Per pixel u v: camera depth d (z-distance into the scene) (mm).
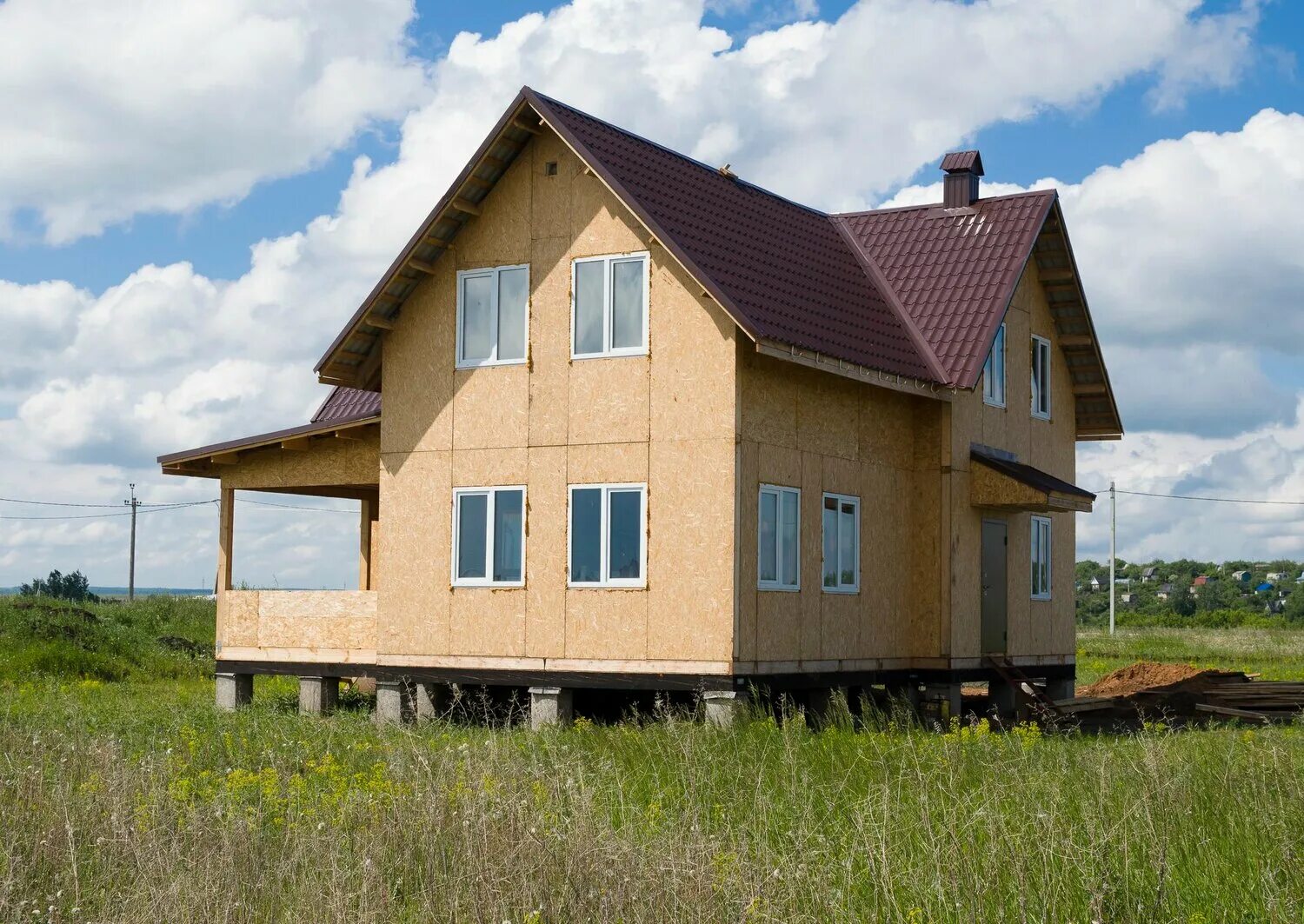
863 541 22125
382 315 22078
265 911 9133
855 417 22094
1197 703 23859
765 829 10531
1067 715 22297
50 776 13211
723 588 19250
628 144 22141
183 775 14266
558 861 9211
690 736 15078
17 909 8883
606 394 20422
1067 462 28078
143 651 36000
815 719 20859
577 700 22422
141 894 9094
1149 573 115875
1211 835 10352
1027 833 9875
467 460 21547
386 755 15688
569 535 20562
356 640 22859
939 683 22969
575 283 20812
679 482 19734
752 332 18828
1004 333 25453
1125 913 8562
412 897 9312
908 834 10320
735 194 23984
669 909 8500
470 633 21281
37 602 40281
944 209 26125
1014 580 25344
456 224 21750
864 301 23547
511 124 20750
